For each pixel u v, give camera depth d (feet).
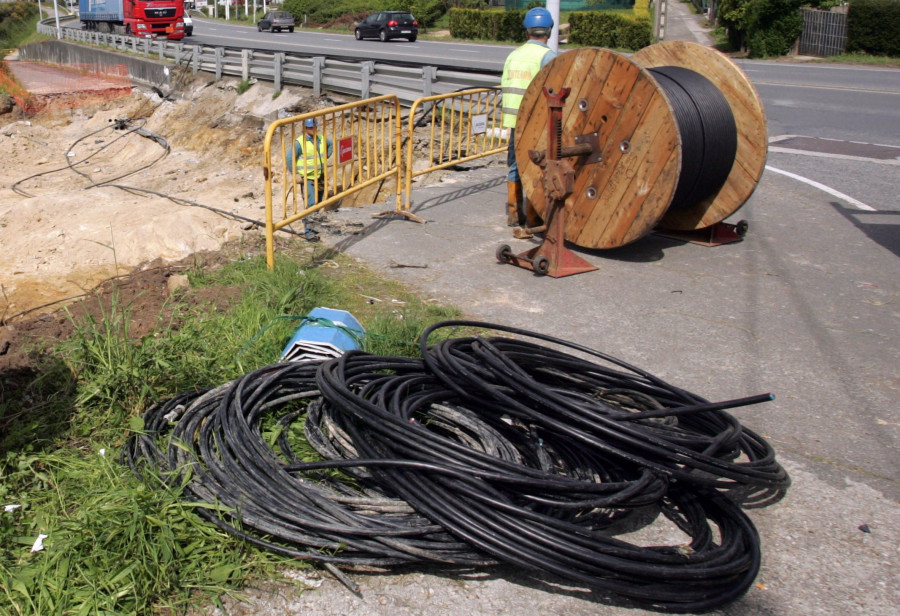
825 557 11.26
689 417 13.83
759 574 10.91
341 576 10.29
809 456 13.71
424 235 26.30
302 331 15.87
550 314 19.63
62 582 9.70
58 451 13.01
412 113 28.12
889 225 27.45
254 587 10.24
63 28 156.46
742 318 19.53
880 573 10.96
